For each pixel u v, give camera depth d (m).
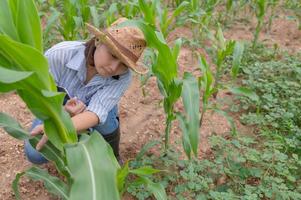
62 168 1.81
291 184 2.75
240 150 3.03
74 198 1.26
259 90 3.74
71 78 2.24
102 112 2.07
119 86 2.17
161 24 3.69
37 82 1.38
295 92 3.60
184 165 2.75
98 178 1.31
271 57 4.41
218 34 3.33
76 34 4.07
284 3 6.18
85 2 4.06
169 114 2.69
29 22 1.39
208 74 2.79
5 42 1.24
